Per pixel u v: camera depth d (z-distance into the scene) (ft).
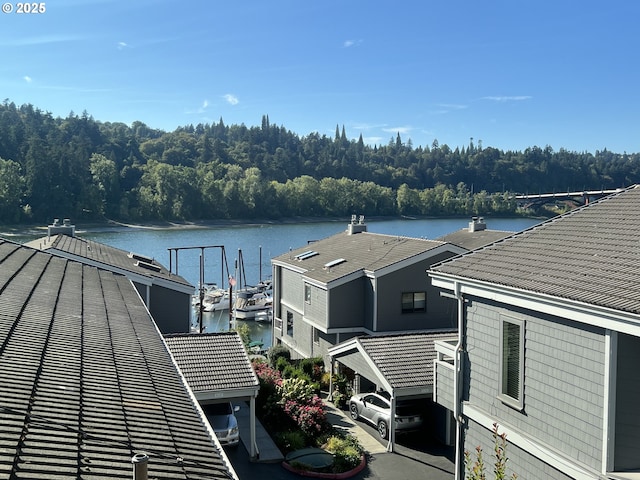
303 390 67.00
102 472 18.75
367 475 53.62
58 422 21.07
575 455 32.94
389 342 66.13
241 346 61.82
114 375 28.86
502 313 39.17
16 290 39.68
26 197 366.84
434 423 62.54
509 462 38.63
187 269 253.24
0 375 23.31
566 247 39.34
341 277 86.74
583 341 32.32
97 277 61.21
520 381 37.22
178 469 20.99
